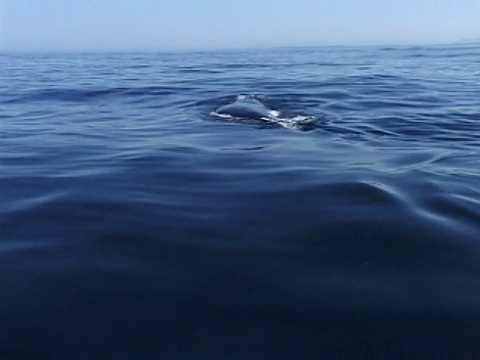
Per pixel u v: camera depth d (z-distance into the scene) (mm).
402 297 4582
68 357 3832
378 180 7941
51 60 70438
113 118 16141
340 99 18859
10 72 40438
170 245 5719
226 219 6453
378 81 25672
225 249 5598
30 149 11320
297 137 12094
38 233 6105
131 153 10547
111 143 11812
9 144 12000
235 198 7266
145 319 4297
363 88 22344
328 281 4883
